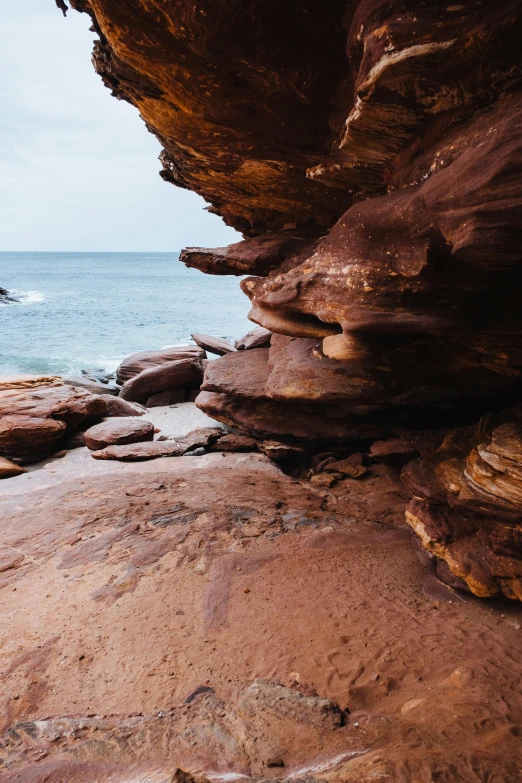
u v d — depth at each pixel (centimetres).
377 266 562
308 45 557
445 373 809
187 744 448
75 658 615
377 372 884
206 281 12338
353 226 592
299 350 1197
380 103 484
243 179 920
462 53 407
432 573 735
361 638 609
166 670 585
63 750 454
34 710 539
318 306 673
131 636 650
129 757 434
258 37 550
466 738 421
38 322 4844
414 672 548
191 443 1380
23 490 1123
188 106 693
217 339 2792
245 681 557
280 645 610
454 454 769
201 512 980
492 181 364
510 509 595
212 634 644
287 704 490
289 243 1046
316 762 409
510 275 492
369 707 505
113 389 2181
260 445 1341
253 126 712
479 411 1066
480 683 505
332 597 700
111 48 673
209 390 1366
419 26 404
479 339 643
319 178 743
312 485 1156
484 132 424
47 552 859
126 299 7344
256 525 934
